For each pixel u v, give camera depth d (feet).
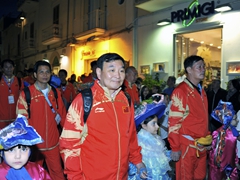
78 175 7.16
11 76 17.67
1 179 6.82
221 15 27.71
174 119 10.98
